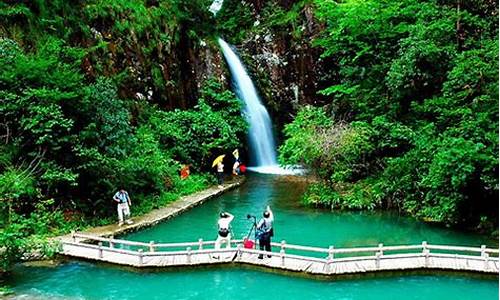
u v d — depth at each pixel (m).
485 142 17.22
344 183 22.31
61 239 16.47
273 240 17.56
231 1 37.53
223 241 15.48
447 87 18.92
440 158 16.94
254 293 13.28
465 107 18.20
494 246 16.59
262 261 14.80
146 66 27.28
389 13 23.06
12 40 19.75
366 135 21.73
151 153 22.98
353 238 17.75
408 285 13.62
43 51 19.44
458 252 16.08
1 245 13.59
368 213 20.69
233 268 14.88
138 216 19.78
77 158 18.36
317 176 22.73
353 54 25.83
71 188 18.91
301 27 33.25
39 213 17.50
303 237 17.89
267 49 33.78
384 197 21.22
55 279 14.11
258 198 23.70
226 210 21.56
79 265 15.11
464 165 16.59
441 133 18.97
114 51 25.80
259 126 32.84
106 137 18.94
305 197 22.62
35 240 14.81
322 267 14.27
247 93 32.84
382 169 22.31
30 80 17.91
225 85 30.83
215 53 31.23
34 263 15.19
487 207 18.41
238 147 31.02
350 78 26.48
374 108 23.61
